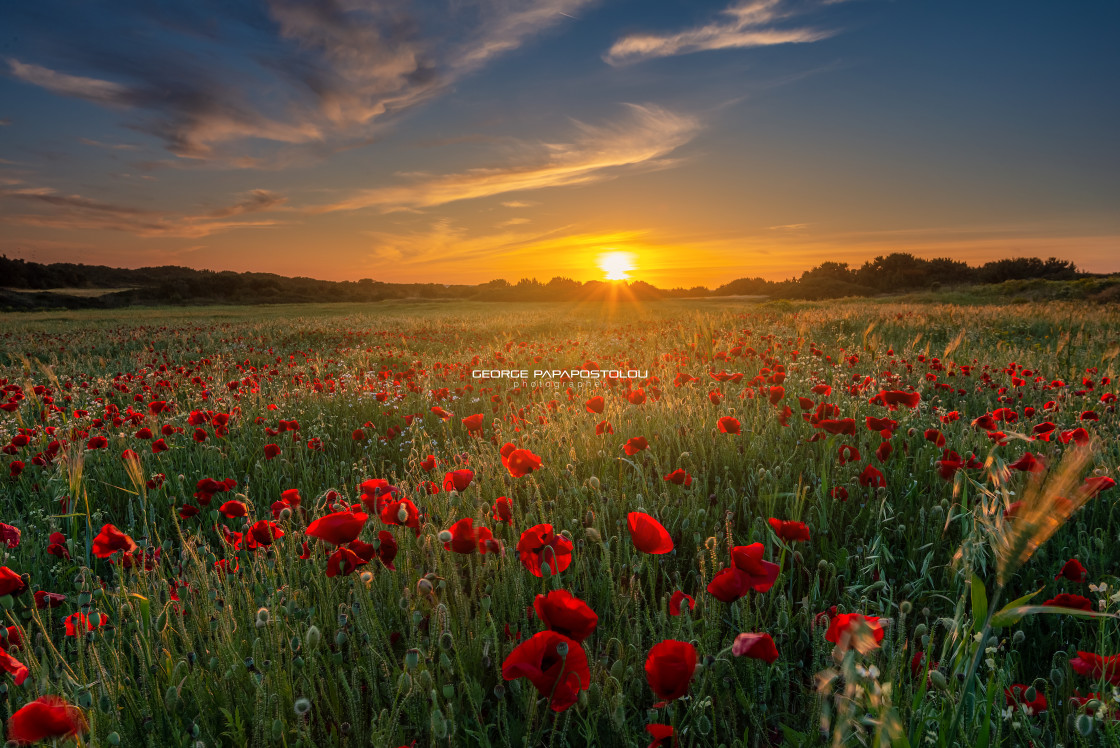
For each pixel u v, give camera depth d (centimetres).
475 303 6606
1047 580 246
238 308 5525
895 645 196
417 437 497
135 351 1411
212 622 212
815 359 815
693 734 150
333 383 734
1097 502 298
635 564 230
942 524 281
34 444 513
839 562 243
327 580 223
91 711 145
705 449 414
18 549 307
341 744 170
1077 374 707
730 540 195
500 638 208
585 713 172
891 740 115
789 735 155
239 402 662
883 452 318
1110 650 194
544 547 166
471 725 175
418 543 242
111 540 214
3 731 153
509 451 275
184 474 425
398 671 180
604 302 6562
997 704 157
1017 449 376
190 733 167
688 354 881
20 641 179
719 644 199
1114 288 3366
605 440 411
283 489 429
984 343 1155
